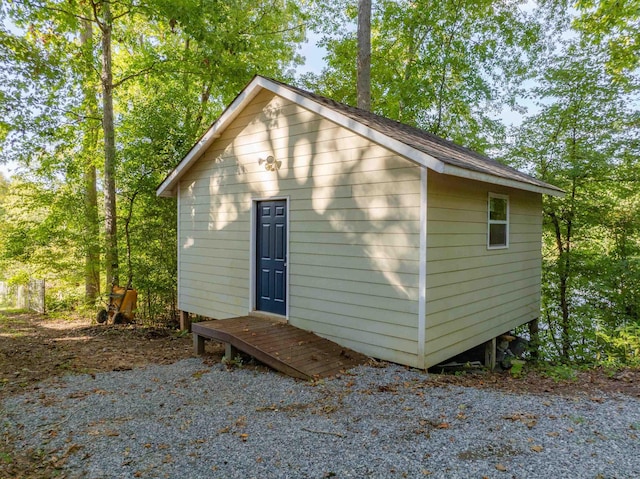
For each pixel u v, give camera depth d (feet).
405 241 16.01
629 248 31.01
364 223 17.31
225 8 35.78
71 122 36.27
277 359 15.99
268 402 13.07
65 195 34.60
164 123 30.66
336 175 18.33
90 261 33.35
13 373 16.51
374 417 11.59
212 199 25.09
